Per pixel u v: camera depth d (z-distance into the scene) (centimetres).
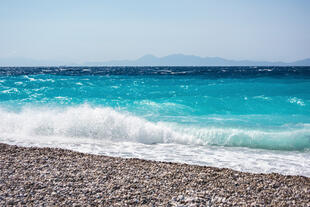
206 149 1008
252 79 3094
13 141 1055
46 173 673
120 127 1170
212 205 528
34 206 503
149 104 1678
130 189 593
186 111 1546
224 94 2022
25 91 2069
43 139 1099
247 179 684
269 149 1016
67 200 530
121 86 2367
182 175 693
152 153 941
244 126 1245
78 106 1578
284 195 595
